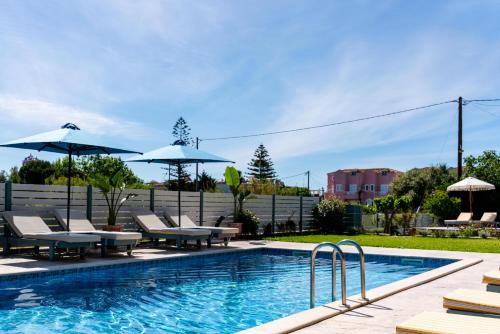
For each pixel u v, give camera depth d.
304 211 23.97
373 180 69.38
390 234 23.41
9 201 12.10
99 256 11.69
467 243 16.94
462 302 4.48
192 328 5.91
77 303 7.09
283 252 14.62
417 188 45.59
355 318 5.30
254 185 25.52
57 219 12.14
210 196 18.56
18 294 7.62
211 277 9.81
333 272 6.22
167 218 15.34
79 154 12.91
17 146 11.98
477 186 24.05
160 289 8.36
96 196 14.44
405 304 6.10
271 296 7.96
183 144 15.36
